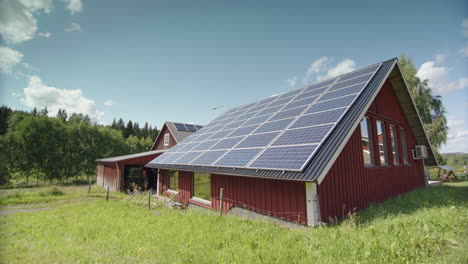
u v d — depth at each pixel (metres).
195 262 4.74
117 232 7.66
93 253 5.65
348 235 5.45
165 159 15.12
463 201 9.11
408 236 4.89
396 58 11.16
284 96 14.27
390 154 11.82
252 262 4.51
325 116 8.58
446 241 4.64
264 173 7.36
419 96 29.62
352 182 8.69
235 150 10.02
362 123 10.09
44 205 15.22
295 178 6.44
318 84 13.01
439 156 31.70
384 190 10.62
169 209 12.41
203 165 10.45
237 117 15.50
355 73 11.68
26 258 5.54
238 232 6.56
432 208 7.80
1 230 8.59
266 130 10.21
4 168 27.64
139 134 85.62
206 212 10.29
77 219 10.16
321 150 6.91
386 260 4.04
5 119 44.16
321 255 4.47
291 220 7.48
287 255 4.60
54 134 31.86
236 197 9.87
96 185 29.34
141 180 22.62
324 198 7.36
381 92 11.85
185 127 30.92
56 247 6.34
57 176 31.84
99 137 39.00
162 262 4.89
